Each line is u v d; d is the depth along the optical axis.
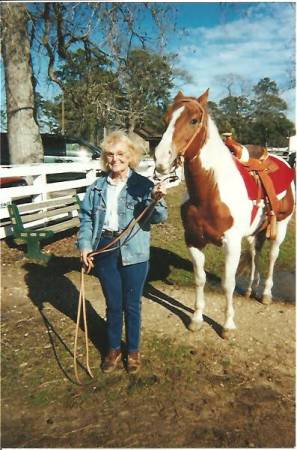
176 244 6.93
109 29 10.89
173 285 5.24
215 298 4.88
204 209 3.57
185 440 2.66
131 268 3.21
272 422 2.86
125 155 3.12
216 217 3.56
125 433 2.72
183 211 3.76
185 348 3.77
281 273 5.99
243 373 3.45
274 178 4.39
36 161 10.61
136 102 13.12
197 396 3.12
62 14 10.84
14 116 10.33
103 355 3.62
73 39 11.34
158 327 4.15
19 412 2.91
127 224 3.17
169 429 2.76
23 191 6.79
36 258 5.94
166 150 3.08
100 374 3.35
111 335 3.39
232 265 3.76
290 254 6.76
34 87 11.41
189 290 5.10
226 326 3.98
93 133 23.45
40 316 4.32
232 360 3.63
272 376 3.42
